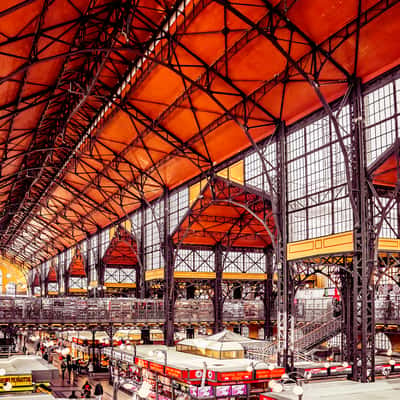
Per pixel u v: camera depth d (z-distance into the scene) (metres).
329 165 24.84
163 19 24.53
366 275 21.97
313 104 25.92
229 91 27.16
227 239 43.84
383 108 22.14
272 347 32.09
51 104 32.00
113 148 39.22
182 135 33.47
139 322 40.38
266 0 21.16
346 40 21.69
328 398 18.05
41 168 43.00
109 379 38.03
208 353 30.83
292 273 26.72
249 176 31.27
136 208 49.25
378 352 33.59
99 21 23.98
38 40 20.45
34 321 38.41
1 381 22.00
